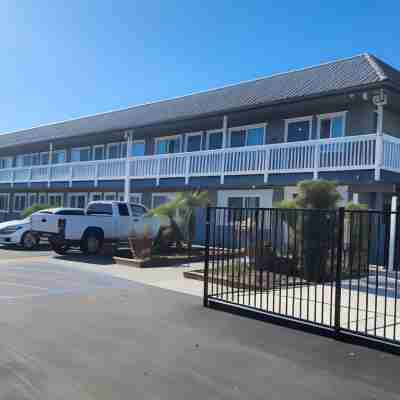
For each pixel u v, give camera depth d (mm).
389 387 4469
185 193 16875
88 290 9312
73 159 31109
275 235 8570
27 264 13227
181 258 14336
